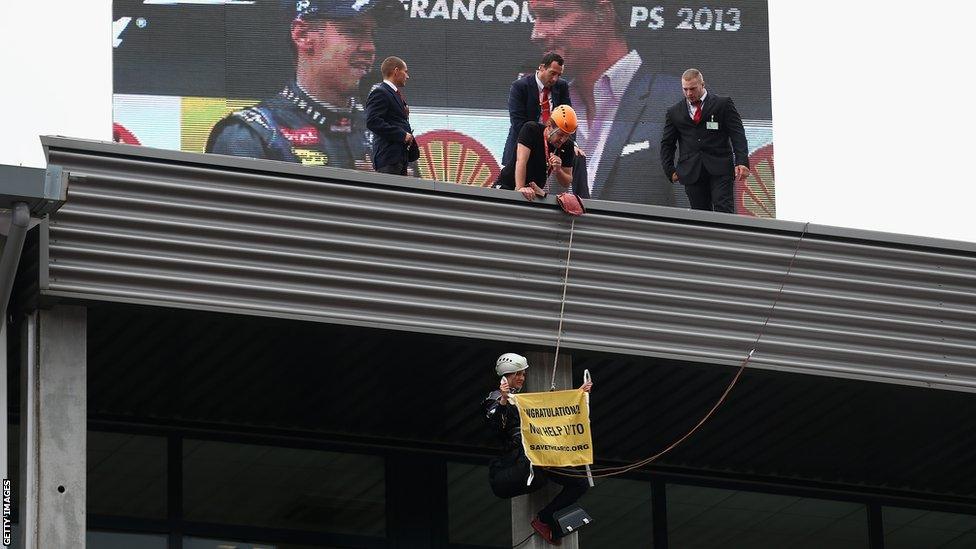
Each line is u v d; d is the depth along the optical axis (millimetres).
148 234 14867
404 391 17375
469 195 15859
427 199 15719
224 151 19469
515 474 15508
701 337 16312
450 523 18438
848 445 18922
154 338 15953
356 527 18109
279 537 17781
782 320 16594
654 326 16219
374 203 15562
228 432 17922
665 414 18031
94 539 17156
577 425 15617
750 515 19594
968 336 17078
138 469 17484
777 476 19734
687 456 19109
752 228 16641
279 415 17781
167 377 16766
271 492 17891
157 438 17641
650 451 18891
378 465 18391
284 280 15195
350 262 15383
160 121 19375
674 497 19344
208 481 17703
